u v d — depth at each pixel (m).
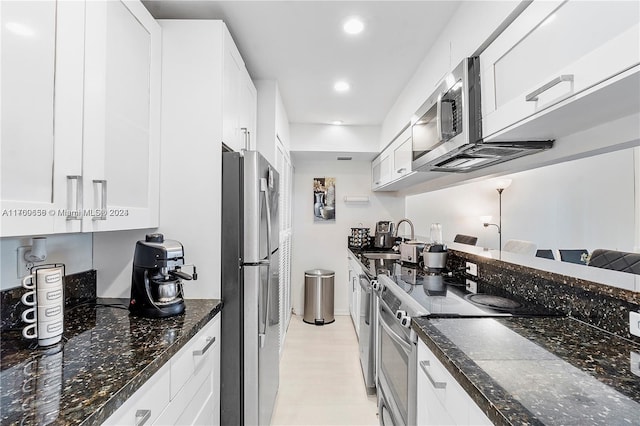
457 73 1.42
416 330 1.15
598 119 1.04
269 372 1.90
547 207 2.44
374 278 2.19
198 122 1.61
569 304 1.20
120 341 1.08
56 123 0.95
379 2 1.60
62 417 0.66
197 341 1.30
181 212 1.61
